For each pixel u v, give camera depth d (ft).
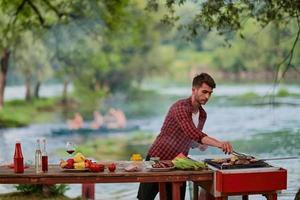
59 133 74.59
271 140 51.93
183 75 139.74
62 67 96.12
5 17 68.18
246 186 17.88
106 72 116.37
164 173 18.19
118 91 120.78
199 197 20.70
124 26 72.69
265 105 85.25
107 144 64.69
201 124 20.18
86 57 99.04
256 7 28.12
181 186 20.29
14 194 25.55
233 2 26.89
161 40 130.93
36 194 25.52
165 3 29.84
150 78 133.59
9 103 101.45
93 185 25.34
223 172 17.76
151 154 20.26
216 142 18.70
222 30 28.30
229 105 90.84
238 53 119.03
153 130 76.07
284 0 26.55
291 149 43.70
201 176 18.28
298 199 23.00
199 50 141.08
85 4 57.00
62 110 102.06
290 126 62.95
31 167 19.53
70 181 18.24
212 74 135.95
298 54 66.95
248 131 62.49
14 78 137.69
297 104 82.69
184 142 19.98
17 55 92.27
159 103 110.11
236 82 129.39
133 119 89.15
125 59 122.31
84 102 107.24
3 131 75.41
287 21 31.07
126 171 18.48
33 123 84.69
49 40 88.99
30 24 56.65
